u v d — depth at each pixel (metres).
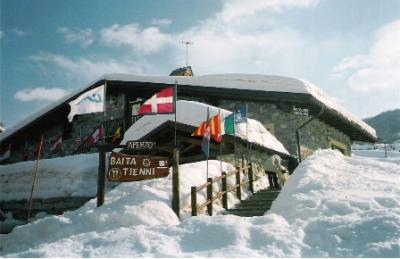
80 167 13.65
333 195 7.57
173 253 5.18
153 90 18.91
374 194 7.55
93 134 15.22
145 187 8.46
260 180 12.48
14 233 7.86
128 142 8.47
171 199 8.30
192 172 9.84
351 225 5.56
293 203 7.45
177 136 13.75
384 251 4.80
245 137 11.97
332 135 19.34
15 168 15.13
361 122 20.64
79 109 8.48
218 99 17.20
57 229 7.51
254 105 16.47
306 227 5.84
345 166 11.09
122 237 5.81
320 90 17.25
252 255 4.95
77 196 12.95
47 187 13.91
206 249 5.34
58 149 21.53
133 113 19.53
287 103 15.66
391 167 11.22
